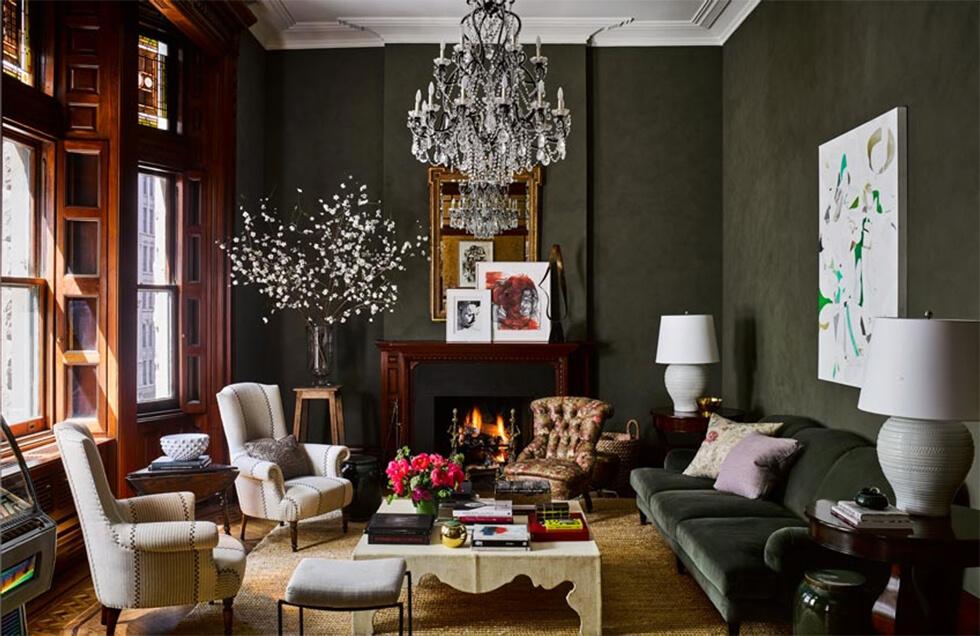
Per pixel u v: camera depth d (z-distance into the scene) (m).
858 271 4.17
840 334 4.38
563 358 6.38
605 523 5.31
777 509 4.11
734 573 3.24
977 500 3.24
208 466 4.43
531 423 6.71
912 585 2.80
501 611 3.81
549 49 6.62
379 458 6.73
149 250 5.53
